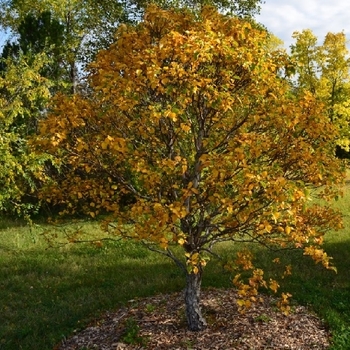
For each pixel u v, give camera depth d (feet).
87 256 33.83
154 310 20.86
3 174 34.04
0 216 52.90
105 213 41.57
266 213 13.42
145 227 13.48
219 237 17.89
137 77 14.15
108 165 16.93
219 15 16.55
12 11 65.36
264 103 15.56
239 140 13.91
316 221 17.03
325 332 18.22
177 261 18.24
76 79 61.98
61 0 60.95
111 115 16.03
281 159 15.24
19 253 35.99
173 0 45.78
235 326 18.29
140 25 17.13
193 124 16.79
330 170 15.14
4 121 35.09
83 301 24.45
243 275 26.53
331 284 24.77
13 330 21.42
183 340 17.39
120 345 17.51
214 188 14.76
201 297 22.27
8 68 37.93
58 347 19.04
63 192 18.92
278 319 19.01
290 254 30.53
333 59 66.08
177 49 13.37
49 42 53.16
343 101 66.03
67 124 14.65
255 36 15.33
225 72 14.56
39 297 25.89
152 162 15.97
